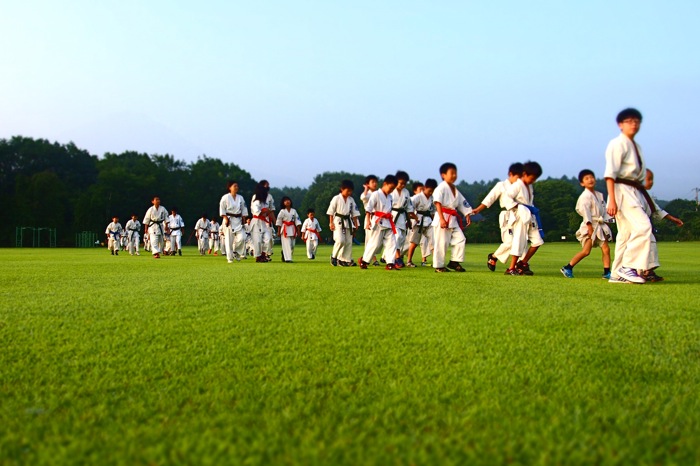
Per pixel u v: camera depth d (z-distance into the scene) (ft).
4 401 8.16
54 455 6.26
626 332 12.25
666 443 6.46
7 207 196.85
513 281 25.09
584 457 6.04
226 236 48.85
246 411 7.61
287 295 18.71
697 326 12.87
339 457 6.09
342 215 42.98
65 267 38.06
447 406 7.73
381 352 10.75
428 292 19.72
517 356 10.35
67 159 231.09
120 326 13.21
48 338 12.02
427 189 46.44
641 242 24.44
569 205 253.85
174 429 6.96
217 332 12.56
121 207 212.02
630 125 25.05
